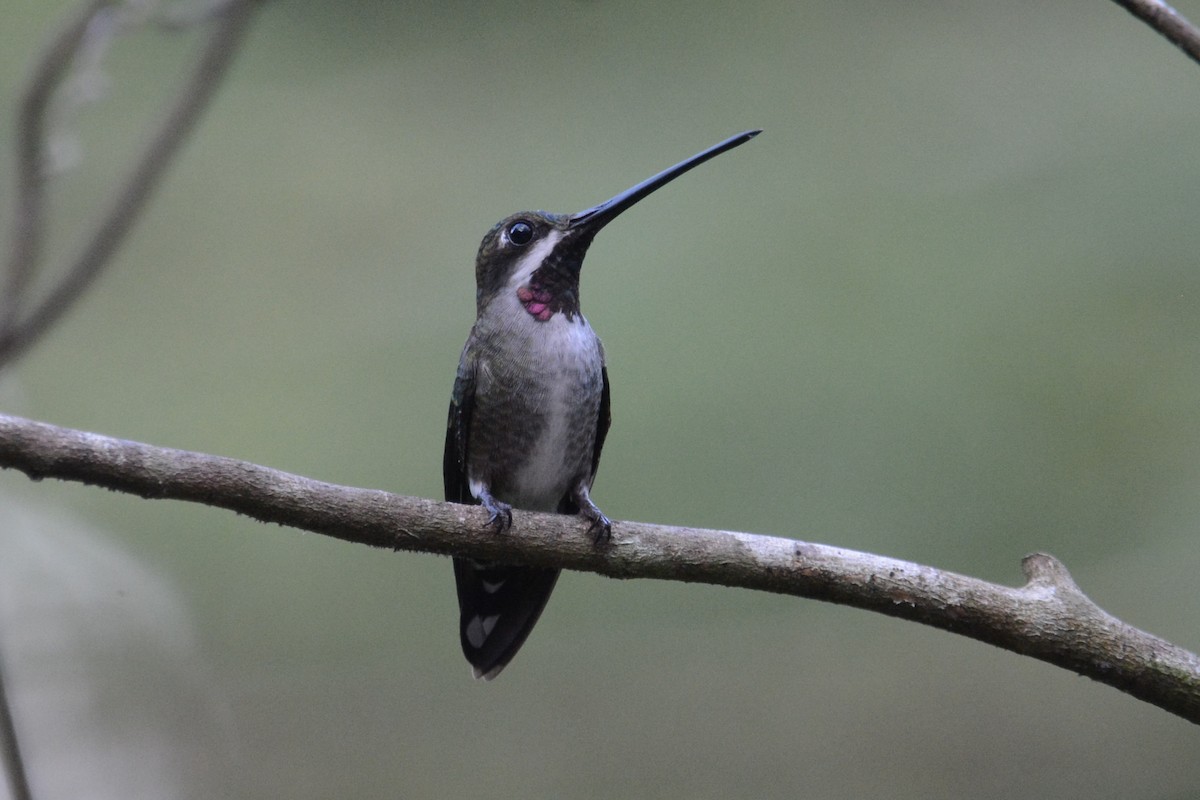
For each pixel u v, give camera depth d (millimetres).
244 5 8438
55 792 11727
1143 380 11578
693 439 11562
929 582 5891
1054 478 11258
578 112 15078
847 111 14227
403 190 14688
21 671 12305
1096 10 14305
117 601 12820
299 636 12547
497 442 7922
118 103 14625
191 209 14664
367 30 15898
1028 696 11570
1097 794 11031
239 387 13484
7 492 13406
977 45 14500
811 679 11867
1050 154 13227
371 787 11562
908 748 11453
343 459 12758
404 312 13805
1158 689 5715
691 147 14266
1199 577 10891
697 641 12062
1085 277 12148
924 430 11547
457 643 12336
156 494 5348
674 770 11438
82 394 13398
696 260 12719
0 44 13500
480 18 15719
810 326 12180
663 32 15367
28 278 7879
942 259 12539
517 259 8055
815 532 11125
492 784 11570
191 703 12242
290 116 15328
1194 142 12750
